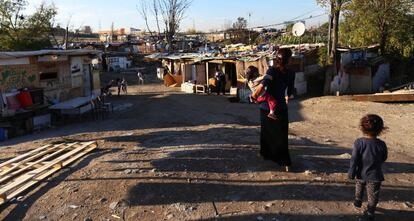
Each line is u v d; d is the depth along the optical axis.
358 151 4.82
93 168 7.22
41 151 8.83
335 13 25.11
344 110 17.44
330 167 6.79
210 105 22.17
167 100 25.23
